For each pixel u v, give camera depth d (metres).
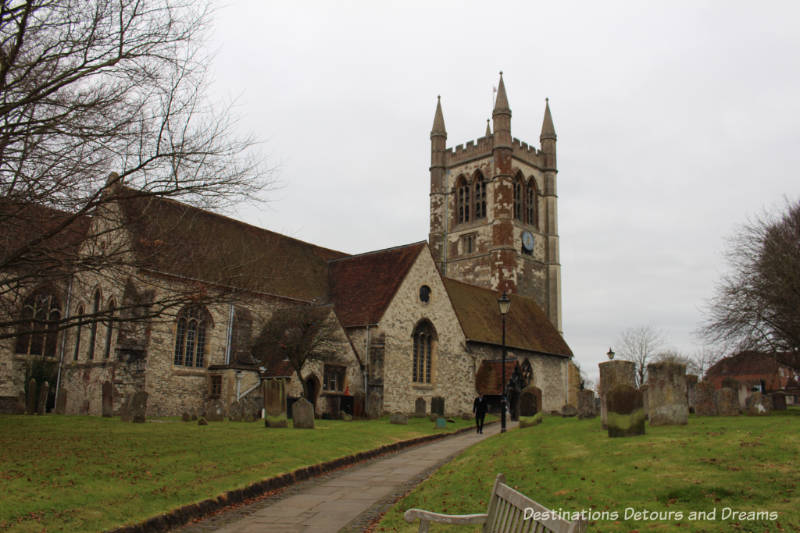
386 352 42.22
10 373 37.44
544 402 58.50
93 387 35.94
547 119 81.81
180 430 23.52
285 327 36.50
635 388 17.00
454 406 47.19
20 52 16.55
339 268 50.91
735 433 15.09
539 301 75.94
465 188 78.44
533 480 12.91
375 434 26.11
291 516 12.05
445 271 77.75
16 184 16.33
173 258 20.33
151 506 11.45
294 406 26.30
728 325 33.66
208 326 38.47
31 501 10.99
